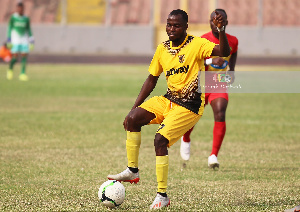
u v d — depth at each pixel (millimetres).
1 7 146125
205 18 141500
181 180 25406
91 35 136000
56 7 147750
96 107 54969
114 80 85250
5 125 42562
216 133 28203
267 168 28453
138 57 130125
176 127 19891
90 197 21359
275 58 123938
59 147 33906
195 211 19031
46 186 23578
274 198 21422
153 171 27344
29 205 19922
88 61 128500
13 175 26016
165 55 20266
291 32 133000
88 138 37375
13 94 65562
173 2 143750
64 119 46281
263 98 67812
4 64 121438
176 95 20344
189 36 20047
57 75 93562
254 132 40844
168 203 19781
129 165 21234
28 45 85125
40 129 40812
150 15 139125
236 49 29328
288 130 41875
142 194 22109
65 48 135625
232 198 21391
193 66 19984
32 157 30688
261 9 137500
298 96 70688
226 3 148875
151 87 21281
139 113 20688
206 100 29672
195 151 33719
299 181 25172
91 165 28656
